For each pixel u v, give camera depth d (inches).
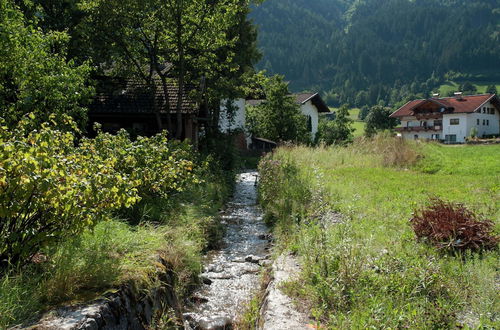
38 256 179.9
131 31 629.9
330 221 297.9
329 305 165.9
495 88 6264.8
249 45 966.4
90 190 152.3
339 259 192.4
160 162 293.4
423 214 254.2
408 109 2827.3
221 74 816.3
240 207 508.1
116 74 717.9
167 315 186.2
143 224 285.3
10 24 361.1
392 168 703.7
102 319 142.6
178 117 657.0
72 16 660.1
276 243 319.9
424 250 221.9
